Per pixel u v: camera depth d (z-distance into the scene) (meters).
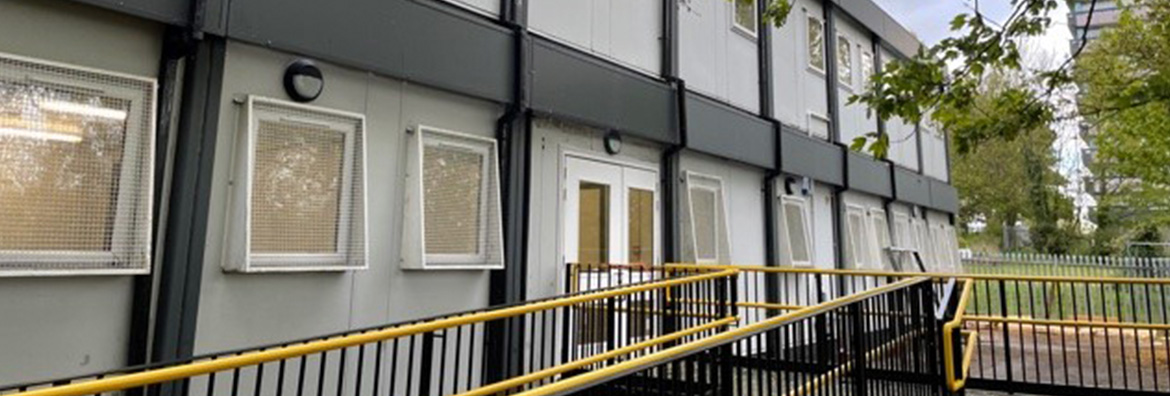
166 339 3.58
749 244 8.54
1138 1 8.62
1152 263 14.65
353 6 4.53
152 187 3.58
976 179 24.98
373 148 4.71
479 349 5.27
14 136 3.20
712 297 5.80
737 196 8.48
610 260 6.52
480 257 5.29
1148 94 5.11
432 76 4.97
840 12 11.78
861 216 11.45
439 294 5.07
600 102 6.40
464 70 5.22
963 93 4.32
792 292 8.95
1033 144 24.17
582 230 6.32
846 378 3.23
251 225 3.93
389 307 4.71
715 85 8.29
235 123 4.04
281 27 4.13
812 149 9.93
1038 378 6.29
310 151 4.32
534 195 5.86
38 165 3.26
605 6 6.87
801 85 10.21
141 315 3.53
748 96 8.94
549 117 5.98
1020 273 16.22
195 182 3.77
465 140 5.32
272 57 4.24
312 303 4.29
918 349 4.17
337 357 4.42
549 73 5.89
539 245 5.85
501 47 5.55
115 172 3.49
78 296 3.38
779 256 8.95
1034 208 24.25
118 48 3.61
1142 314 12.15
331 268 4.29
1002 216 25.14
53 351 3.27
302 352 2.79
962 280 5.53
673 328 5.34
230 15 3.90
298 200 4.20
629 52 7.09
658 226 7.20
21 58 3.24
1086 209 23.83
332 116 4.45
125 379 2.16
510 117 5.62
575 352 5.36
